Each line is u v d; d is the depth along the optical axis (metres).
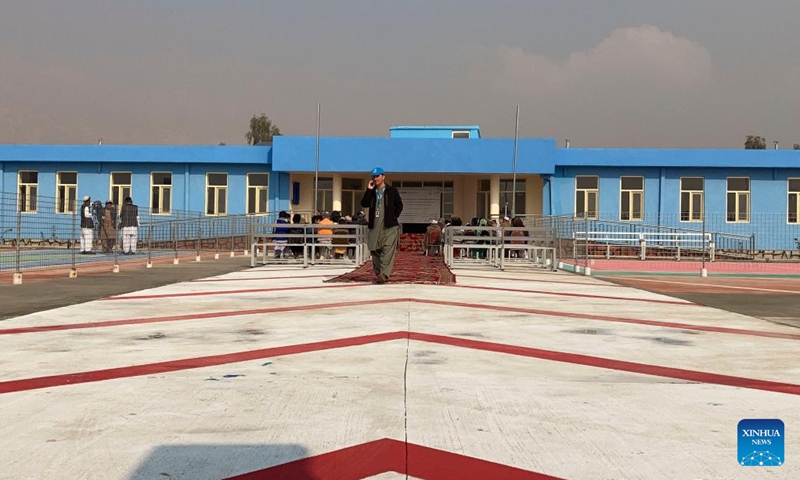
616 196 32.25
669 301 10.41
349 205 33.78
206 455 3.18
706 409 4.02
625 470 3.05
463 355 5.62
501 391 4.40
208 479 2.90
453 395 4.28
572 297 10.75
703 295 11.69
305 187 33.66
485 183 33.12
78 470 2.99
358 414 3.84
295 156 30.61
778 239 31.84
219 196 33.16
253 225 18.42
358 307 8.88
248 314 8.16
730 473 3.03
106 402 4.07
